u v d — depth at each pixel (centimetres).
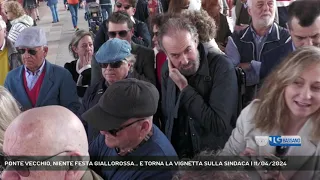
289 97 130
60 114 124
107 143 154
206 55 196
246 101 207
